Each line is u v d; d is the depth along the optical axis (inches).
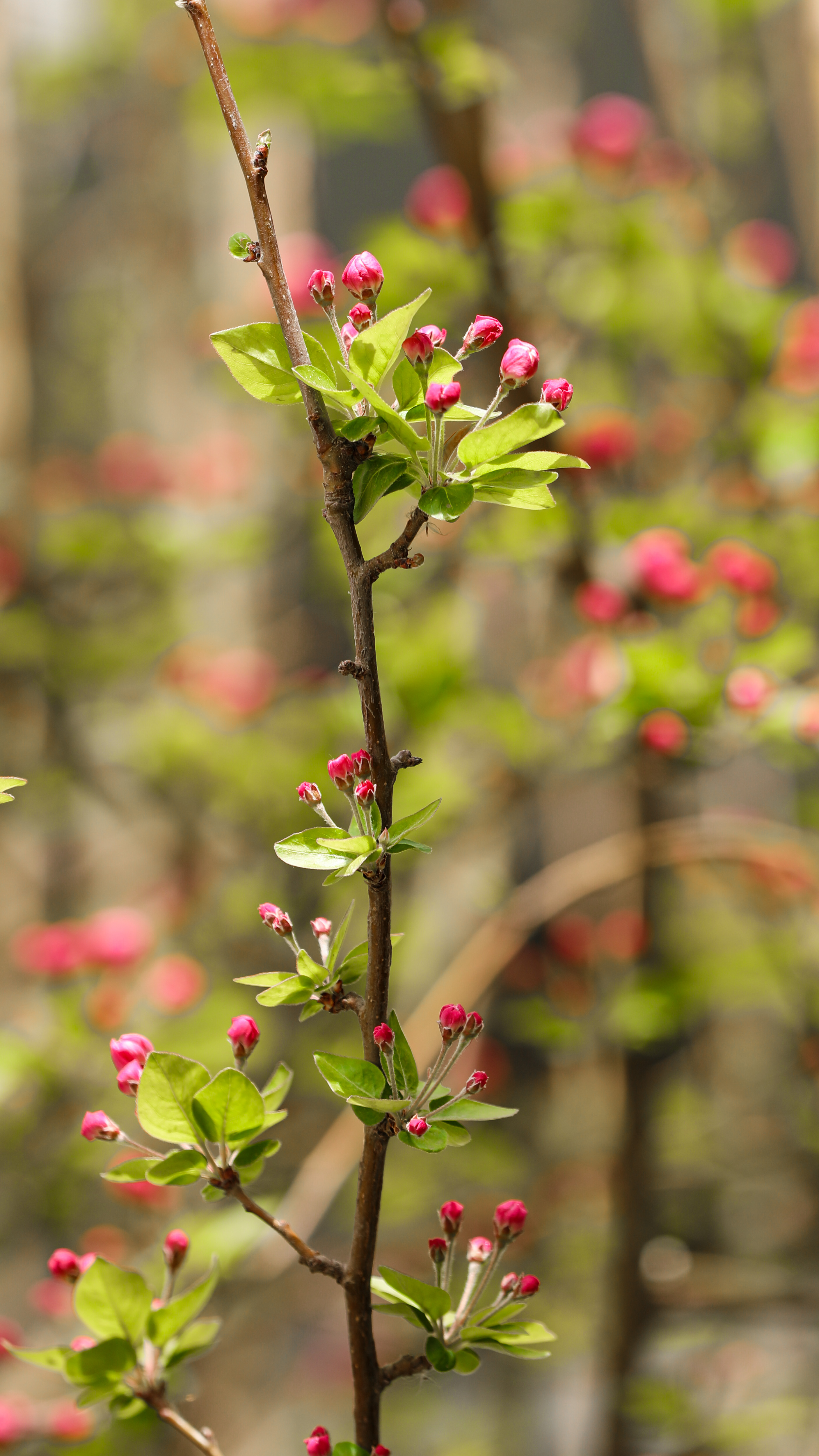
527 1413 136.6
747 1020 142.7
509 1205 54.2
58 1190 102.0
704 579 82.4
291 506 128.4
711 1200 133.6
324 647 156.6
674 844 88.8
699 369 104.3
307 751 117.6
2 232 147.6
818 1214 122.6
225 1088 53.2
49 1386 95.4
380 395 52.6
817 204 118.0
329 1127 119.1
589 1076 130.6
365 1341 53.7
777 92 120.3
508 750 105.1
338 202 186.2
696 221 104.3
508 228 98.0
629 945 111.7
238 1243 72.5
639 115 104.2
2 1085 93.6
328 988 53.5
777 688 77.5
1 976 136.3
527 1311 120.6
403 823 52.7
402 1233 129.4
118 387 177.5
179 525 123.9
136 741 128.7
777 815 133.8
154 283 169.0
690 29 123.0
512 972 116.3
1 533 133.3
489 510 96.4
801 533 100.3
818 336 99.8
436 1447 134.4
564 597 100.9
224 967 126.5
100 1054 99.9
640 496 103.7
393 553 52.6
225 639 152.9
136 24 148.6
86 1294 55.1
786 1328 125.0
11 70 149.3
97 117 169.3
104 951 97.3
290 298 52.4
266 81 99.2
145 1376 55.6
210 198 164.1
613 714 79.1
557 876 92.0
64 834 146.6
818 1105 118.6
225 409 155.7
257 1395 128.0
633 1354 98.0
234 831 131.9
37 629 126.5
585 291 102.7
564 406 52.8
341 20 110.0
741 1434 105.8
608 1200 109.3
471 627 107.5
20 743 139.3
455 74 83.9
